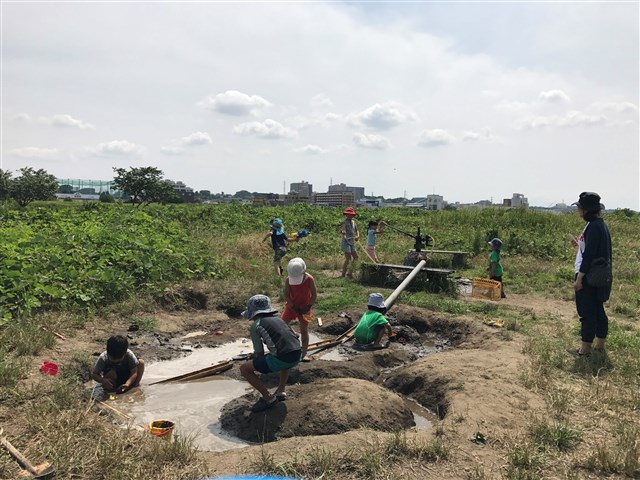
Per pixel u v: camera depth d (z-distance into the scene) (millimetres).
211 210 25125
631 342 6730
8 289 7480
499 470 3668
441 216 25250
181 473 3521
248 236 17484
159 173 59125
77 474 3457
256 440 4527
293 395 5305
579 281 6164
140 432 4164
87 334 7090
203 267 11164
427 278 10906
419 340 8055
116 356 5531
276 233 11820
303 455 3723
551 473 3652
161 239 11680
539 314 8766
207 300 9484
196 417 5023
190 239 14266
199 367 6465
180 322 8336
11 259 8445
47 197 56562
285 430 4547
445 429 4273
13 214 17094
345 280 11797
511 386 5230
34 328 6371
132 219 15828
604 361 5969
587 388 5234
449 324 8258
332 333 8180
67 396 4590
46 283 8086
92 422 4191
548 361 5949
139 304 8469
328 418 4609
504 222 23031
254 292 9922
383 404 4969
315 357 6973
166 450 3717
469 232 20984
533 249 16312
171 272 10312
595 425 4391
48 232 12023
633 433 4129
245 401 5242
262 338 4934
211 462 3709
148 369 6336
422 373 5855
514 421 4434
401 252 16016
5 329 6305
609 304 9477
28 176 55219
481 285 10086
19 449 3670
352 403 4832
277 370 4887
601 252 6047
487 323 8008
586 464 3736
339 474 3537
